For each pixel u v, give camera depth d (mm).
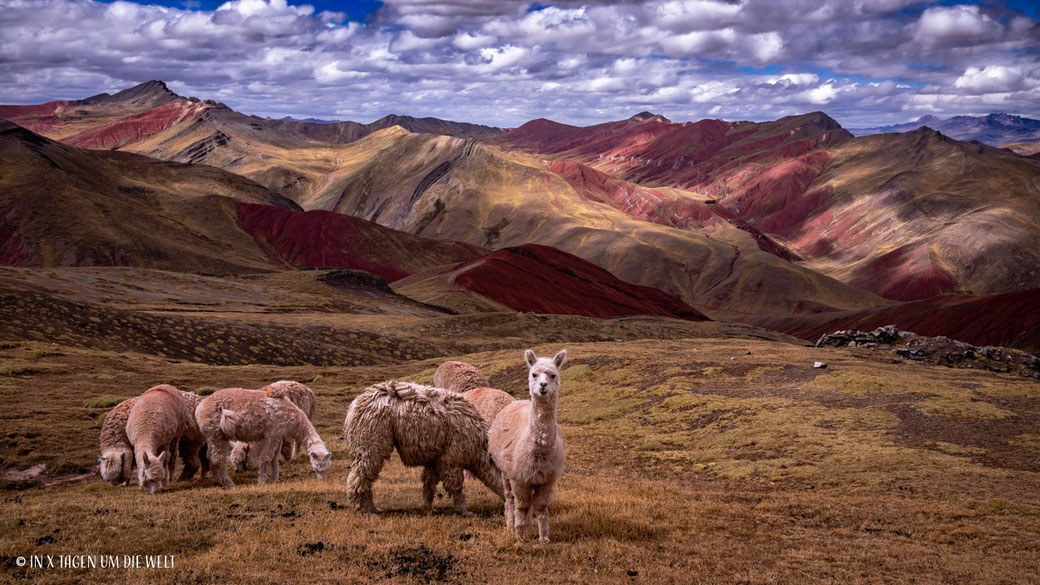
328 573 9164
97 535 10453
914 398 28875
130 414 17047
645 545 11453
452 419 12477
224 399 17016
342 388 46688
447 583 9070
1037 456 20906
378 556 9984
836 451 22688
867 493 17797
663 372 39906
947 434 23828
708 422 29641
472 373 18188
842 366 37125
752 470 21766
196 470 18797
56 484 19875
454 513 13094
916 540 12766
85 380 41031
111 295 99562
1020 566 11023
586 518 12680
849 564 10938
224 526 11406
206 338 76688
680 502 15609
